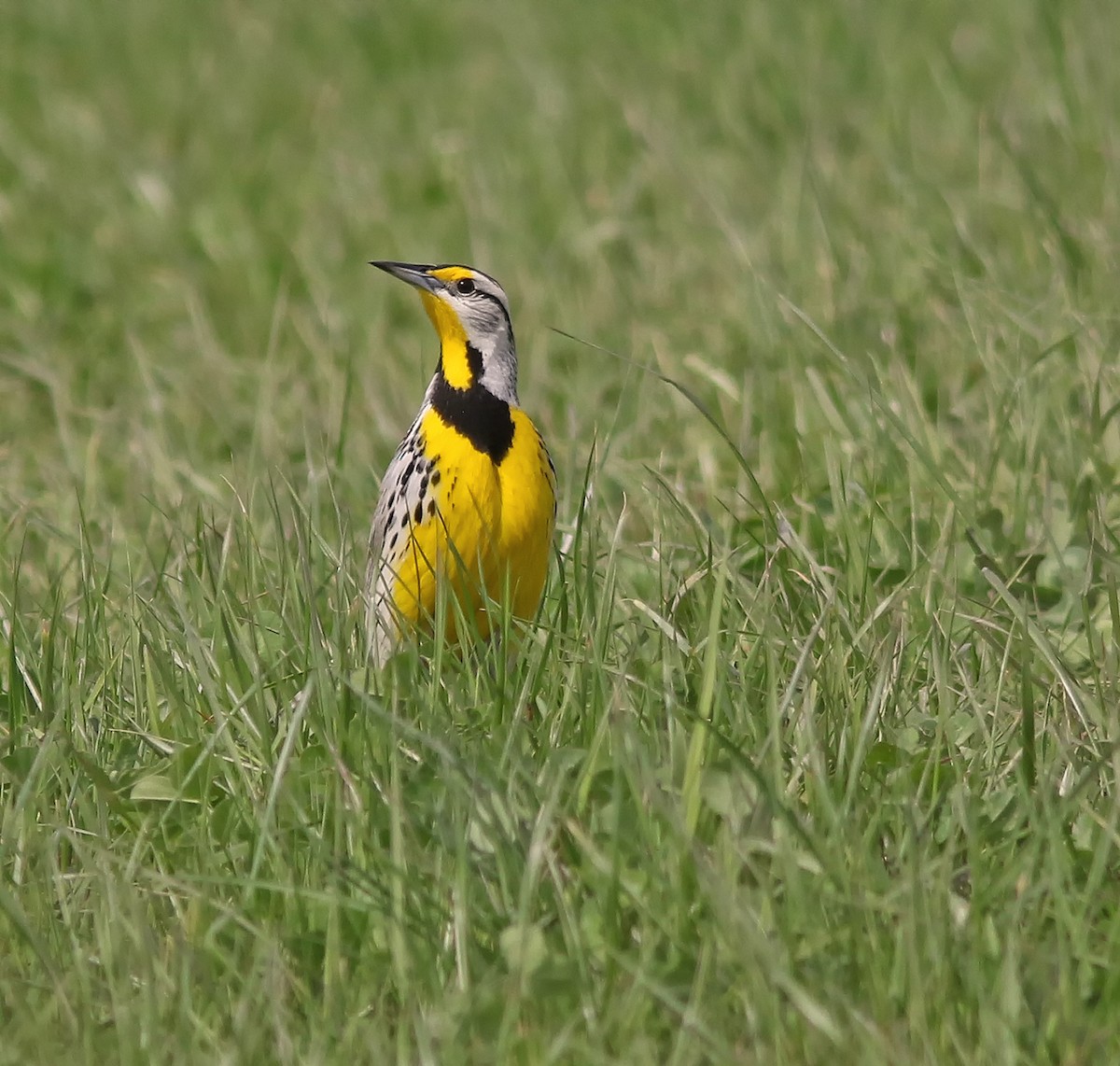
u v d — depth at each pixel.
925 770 7.78
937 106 21.25
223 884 7.49
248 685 8.92
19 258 19.59
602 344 15.90
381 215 20.27
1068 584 9.46
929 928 6.63
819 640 9.17
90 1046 6.49
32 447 14.78
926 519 11.05
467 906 6.95
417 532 10.10
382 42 28.56
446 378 10.26
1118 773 7.43
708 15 26.59
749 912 6.64
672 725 7.82
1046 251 14.94
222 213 20.88
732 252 17.00
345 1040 6.47
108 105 25.48
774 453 12.85
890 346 13.41
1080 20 21.44
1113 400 12.14
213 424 14.96
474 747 7.83
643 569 10.62
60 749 8.40
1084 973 6.66
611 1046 6.48
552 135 21.91
